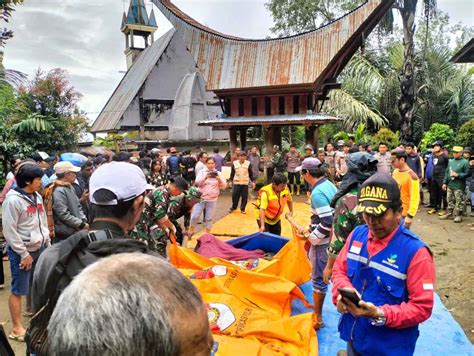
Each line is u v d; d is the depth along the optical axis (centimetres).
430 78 2188
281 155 1405
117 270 76
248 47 1498
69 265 144
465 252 705
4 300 539
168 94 2631
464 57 1042
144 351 69
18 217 411
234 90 1452
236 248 588
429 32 2478
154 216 460
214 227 915
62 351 71
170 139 2528
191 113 2442
